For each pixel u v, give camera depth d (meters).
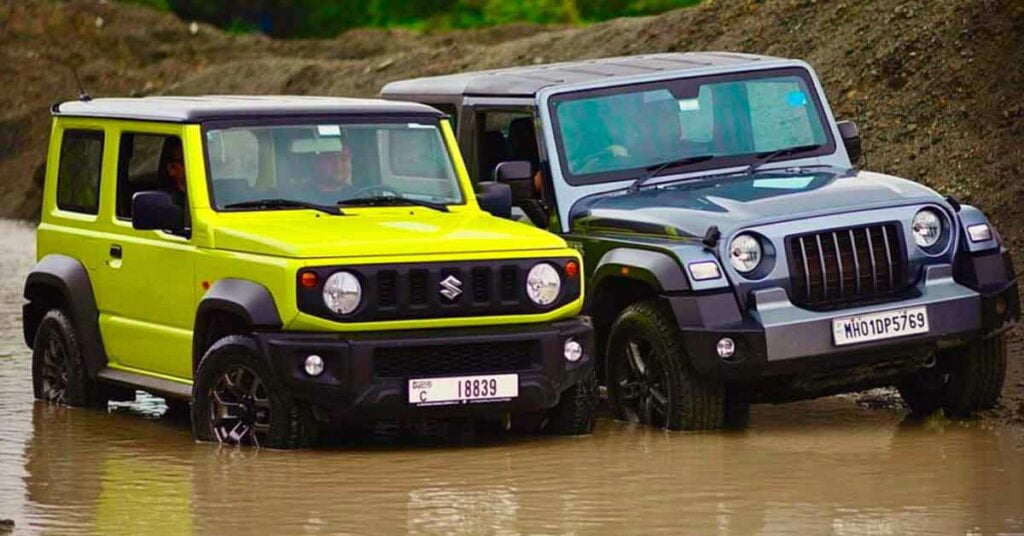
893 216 21.56
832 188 22.28
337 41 69.19
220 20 89.50
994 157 31.00
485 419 22.17
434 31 79.25
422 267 20.36
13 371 27.34
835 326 20.89
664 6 80.75
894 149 32.72
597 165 23.36
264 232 20.80
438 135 22.84
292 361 20.05
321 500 18.00
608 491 18.23
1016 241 28.55
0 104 65.56
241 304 20.42
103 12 71.50
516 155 24.16
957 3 35.09
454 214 22.22
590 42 47.56
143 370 22.91
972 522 16.56
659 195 22.86
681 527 16.59
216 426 21.02
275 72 59.03
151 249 22.38
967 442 20.53
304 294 20.03
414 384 20.16
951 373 22.14
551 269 20.89
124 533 16.69
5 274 40.81
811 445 20.53
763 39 39.25
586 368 21.03
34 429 22.53
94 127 23.89
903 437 20.98
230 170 21.80
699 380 21.25
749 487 18.30
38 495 18.47
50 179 24.77
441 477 19.09
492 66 50.12
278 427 20.44
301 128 22.22
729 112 24.03
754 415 22.75
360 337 20.12
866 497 17.73
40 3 71.44
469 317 20.52
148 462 20.14
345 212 21.83
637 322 21.67
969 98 32.88
